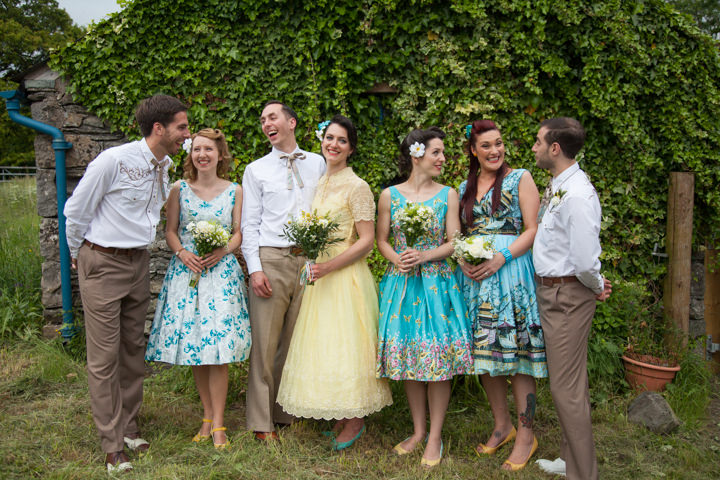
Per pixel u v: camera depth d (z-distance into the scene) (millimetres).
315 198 2900
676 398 3410
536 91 4008
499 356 2508
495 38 4008
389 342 2633
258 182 2916
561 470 2557
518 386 2631
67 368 3752
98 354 2553
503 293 2551
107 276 2566
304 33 3953
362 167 4164
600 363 3592
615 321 3775
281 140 2912
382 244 2840
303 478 2482
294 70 4031
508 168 2725
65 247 4066
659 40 4059
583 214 2219
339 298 2732
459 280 2795
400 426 3080
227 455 2643
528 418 2641
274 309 2896
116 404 2588
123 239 2600
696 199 4211
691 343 3865
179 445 2797
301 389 2660
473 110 4043
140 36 3990
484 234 2670
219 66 4039
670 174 4109
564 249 2320
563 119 2361
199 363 2707
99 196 2504
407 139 2795
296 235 2639
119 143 4145
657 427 3070
